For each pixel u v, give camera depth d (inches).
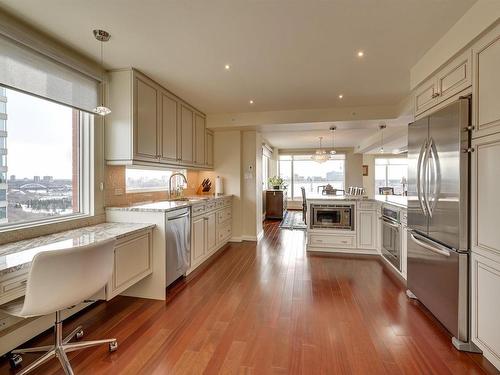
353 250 173.5
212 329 86.0
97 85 106.2
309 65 109.7
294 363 70.0
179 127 149.4
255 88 135.5
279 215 322.3
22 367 69.6
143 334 83.4
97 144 107.4
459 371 67.2
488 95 68.6
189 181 193.8
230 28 83.3
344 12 75.7
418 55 101.3
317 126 185.3
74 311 95.1
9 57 74.7
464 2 71.1
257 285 122.0
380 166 403.5
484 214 69.8
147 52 97.8
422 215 96.9
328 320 91.4
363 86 132.9
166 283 109.8
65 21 78.5
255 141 205.9
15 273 58.4
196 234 143.2
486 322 69.3
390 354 73.7
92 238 82.3
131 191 132.9
